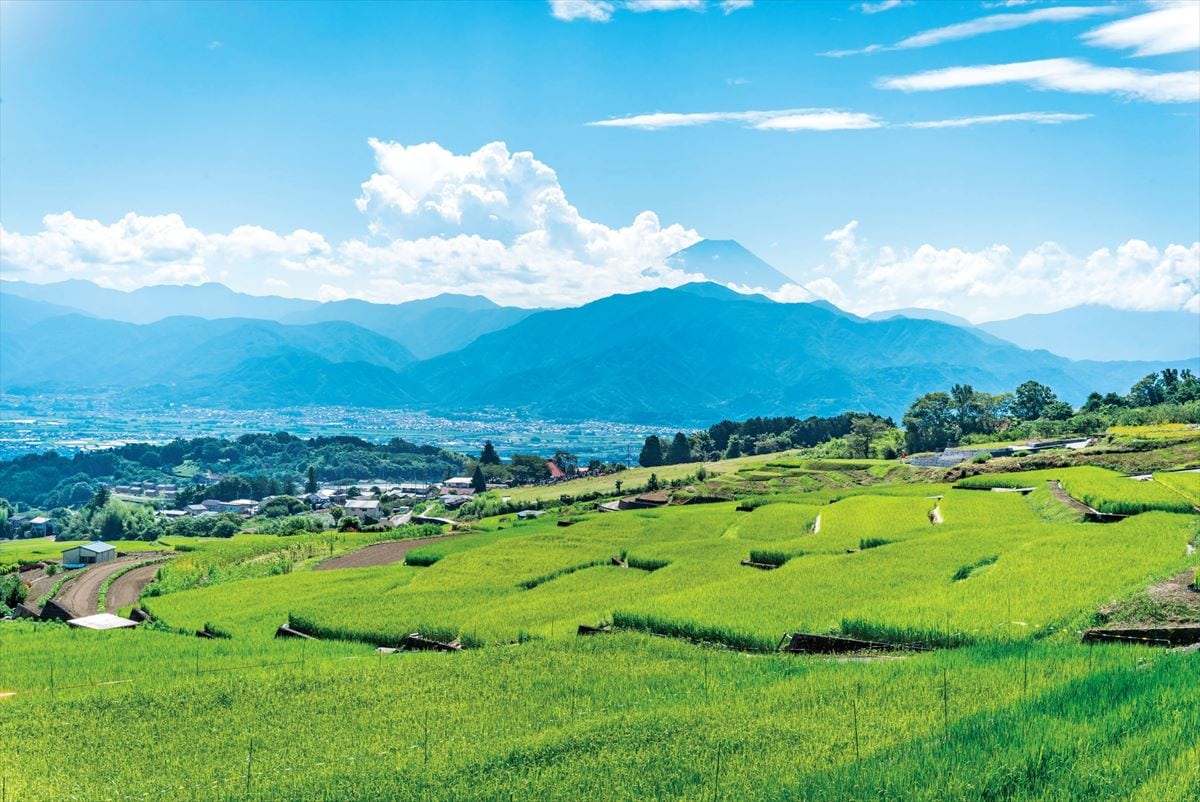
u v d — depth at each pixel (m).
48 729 27.02
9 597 74.88
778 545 52.81
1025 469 82.31
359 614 44.97
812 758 18.47
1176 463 74.56
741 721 21.47
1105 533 43.69
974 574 39.47
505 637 36.94
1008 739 17.06
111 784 22.16
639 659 30.16
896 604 32.41
